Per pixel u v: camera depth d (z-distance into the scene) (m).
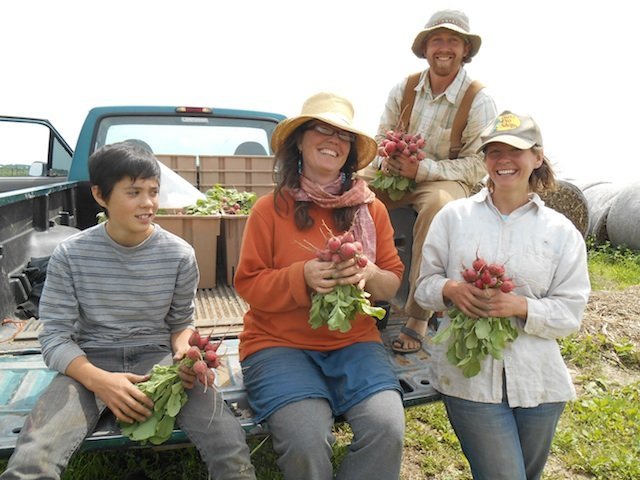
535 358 2.20
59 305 2.21
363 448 2.02
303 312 2.34
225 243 3.79
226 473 1.96
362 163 2.62
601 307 5.54
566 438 3.26
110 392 1.97
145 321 2.37
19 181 5.65
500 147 2.27
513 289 2.26
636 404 3.78
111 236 2.29
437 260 2.46
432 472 2.96
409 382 2.47
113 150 2.18
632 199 9.37
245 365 2.35
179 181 3.93
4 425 1.99
